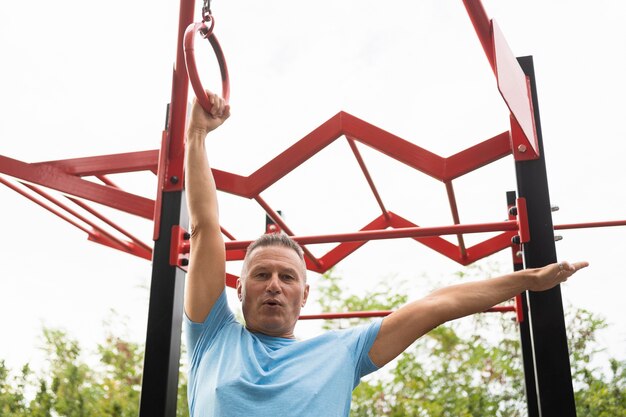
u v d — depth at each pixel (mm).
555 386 1624
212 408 1246
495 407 5094
